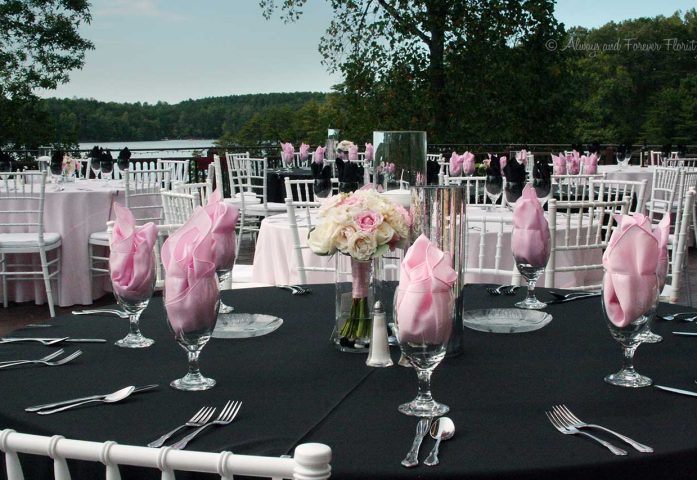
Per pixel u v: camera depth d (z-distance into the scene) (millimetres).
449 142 15383
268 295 2264
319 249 1625
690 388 1405
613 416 1264
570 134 15750
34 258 5547
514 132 15469
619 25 22031
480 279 3725
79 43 16391
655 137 22000
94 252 5648
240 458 797
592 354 1627
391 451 1125
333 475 1061
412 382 1451
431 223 1583
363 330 1662
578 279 3832
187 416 1288
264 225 4176
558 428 1197
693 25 22078
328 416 1276
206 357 1637
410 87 15555
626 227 1463
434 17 14844
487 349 1672
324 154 8992
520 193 3979
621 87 22000
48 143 16344
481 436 1178
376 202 1634
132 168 8570
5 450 854
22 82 16234
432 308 1232
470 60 15086
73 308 5492
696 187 7195
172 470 826
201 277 1399
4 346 1752
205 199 4949
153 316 2023
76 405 1336
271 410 1308
